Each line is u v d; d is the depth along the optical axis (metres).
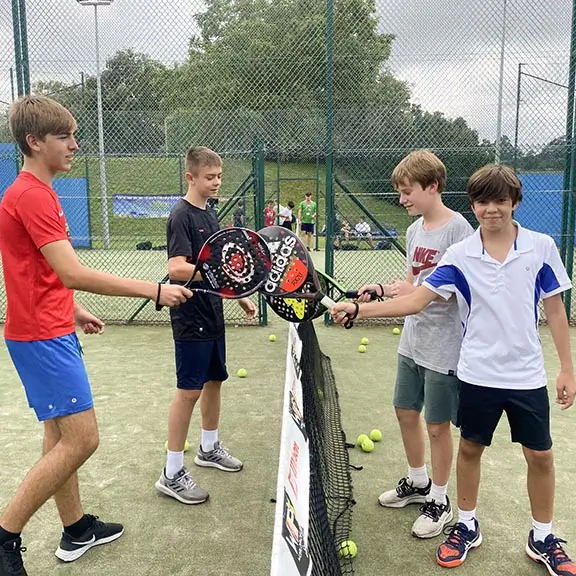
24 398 4.73
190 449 3.79
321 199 18.31
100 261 11.12
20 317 2.30
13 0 7.18
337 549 2.30
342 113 7.21
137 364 5.66
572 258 7.01
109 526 2.80
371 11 6.97
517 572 2.56
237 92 8.00
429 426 2.82
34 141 2.28
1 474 3.43
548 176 7.54
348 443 3.83
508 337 2.44
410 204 2.86
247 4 7.71
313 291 2.53
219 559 2.65
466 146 7.20
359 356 5.89
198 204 3.09
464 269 2.51
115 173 12.70
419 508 3.08
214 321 3.09
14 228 2.26
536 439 2.48
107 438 3.94
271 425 4.15
